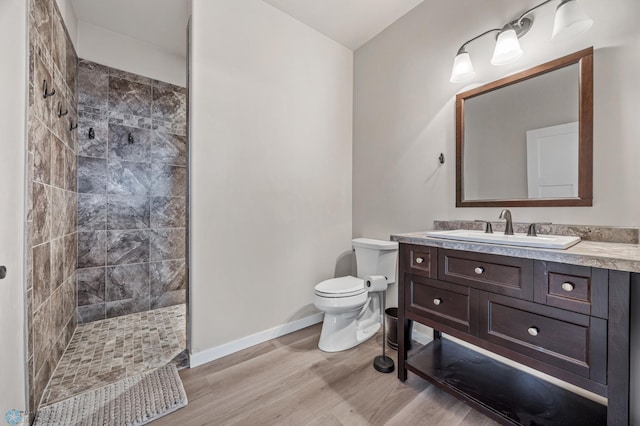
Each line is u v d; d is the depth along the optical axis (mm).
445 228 1891
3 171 1111
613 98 1234
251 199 2010
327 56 2467
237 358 1835
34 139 1361
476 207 1739
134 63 2604
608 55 1246
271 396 1449
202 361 1768
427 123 2018
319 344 1977
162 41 2646
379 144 2402
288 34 2199
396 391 1487
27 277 1266
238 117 1938
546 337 1020
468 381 1383
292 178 2246
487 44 1679
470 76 1674
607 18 1248
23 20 1248
